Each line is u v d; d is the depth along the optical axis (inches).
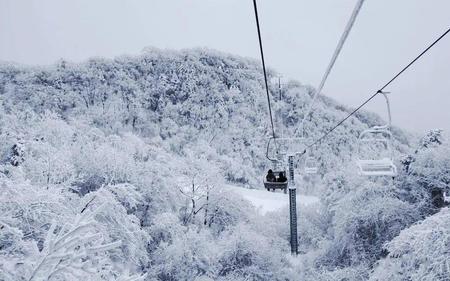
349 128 2269.9
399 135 2223.2
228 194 833.5
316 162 2012.8
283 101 2463.1
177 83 2465.6
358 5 83.9
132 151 778.8
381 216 674.2
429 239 442.3
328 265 712.4
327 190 890.7
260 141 2252.7
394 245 490.6
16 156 524.1
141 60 2503.7
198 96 2397.9
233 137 2258.9
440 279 420.2
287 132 2327.8
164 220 641.0
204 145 2033.7
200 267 608.7
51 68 2126.0
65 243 115.6
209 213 820.6
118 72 2342.5
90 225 119.3
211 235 747.4
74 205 482.9
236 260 665.6
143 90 2399.1
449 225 435.2
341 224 695.1
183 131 2231.8
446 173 677.3
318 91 184.1
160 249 606.5
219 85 2443.4
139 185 671.8
